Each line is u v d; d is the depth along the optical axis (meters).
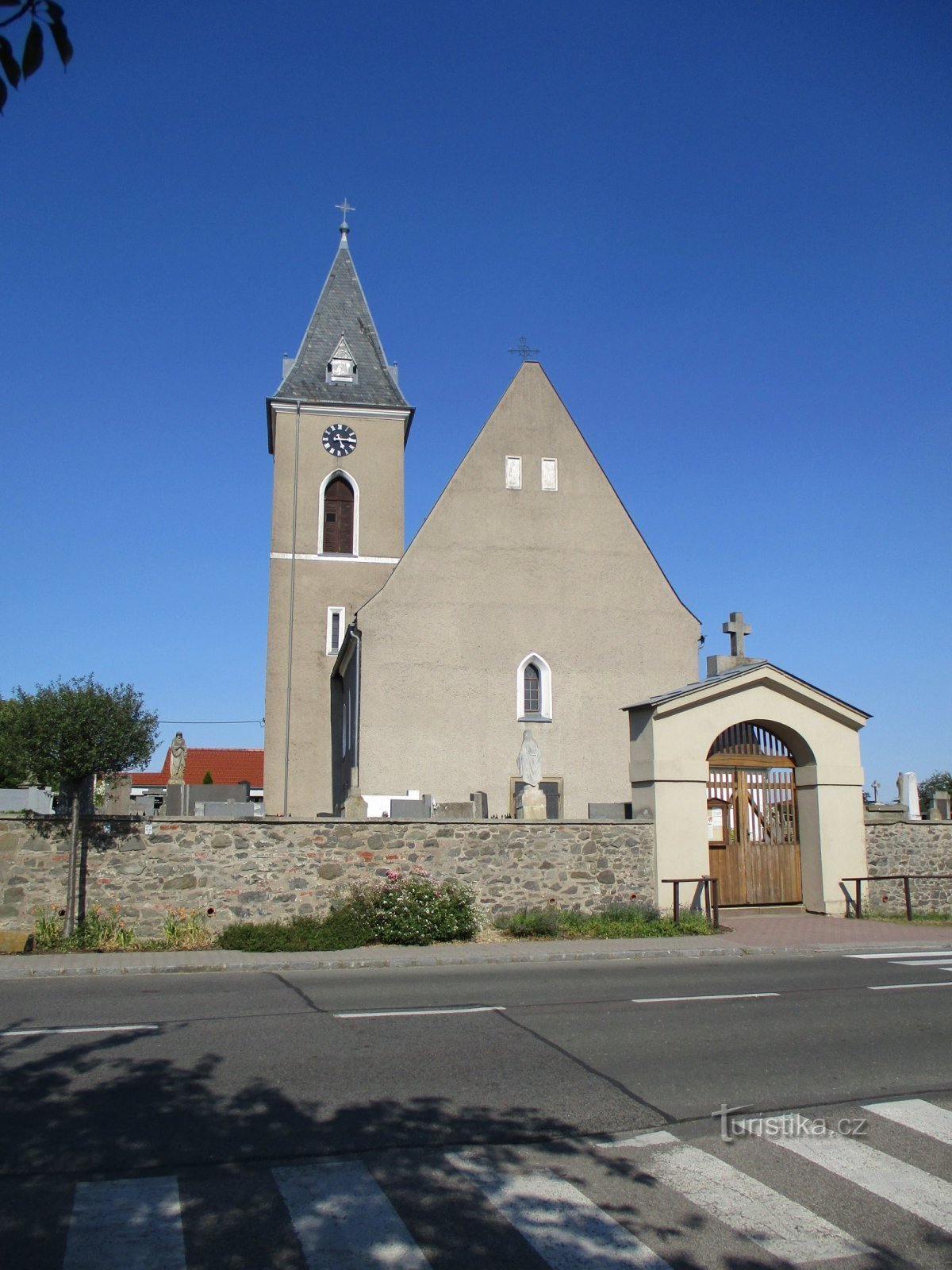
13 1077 8.20
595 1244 5.33
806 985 13.13
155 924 17.00
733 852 21.16
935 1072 8.70
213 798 31.44
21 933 15.84
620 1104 7.69
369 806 26.31
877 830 21.92
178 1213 5.60
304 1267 5.02
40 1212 5.59
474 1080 8.28
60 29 3.98
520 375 31.39
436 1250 5.22
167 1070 8.45
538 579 29.92
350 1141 6.77
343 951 16.09
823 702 21.44
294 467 37.38
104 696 16.62
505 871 19.00
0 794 26.88
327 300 40.22
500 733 28.75
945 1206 5.89
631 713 21.34
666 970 14.68
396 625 28.84
